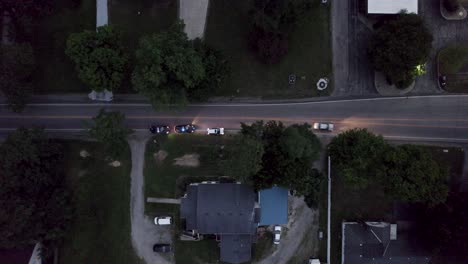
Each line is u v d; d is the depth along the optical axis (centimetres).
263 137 6062
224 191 6425
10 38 6581
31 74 6706
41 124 6800
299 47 6844
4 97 6775
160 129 6731
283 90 6844
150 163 6800
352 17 6869
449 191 6525
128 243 6781
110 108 6812
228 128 6850
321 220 6812
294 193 6788
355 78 6888
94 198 6769
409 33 6138
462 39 6919
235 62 6806
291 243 6819
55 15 6756
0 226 5853
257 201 6538
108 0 6725
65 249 6725
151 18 6762
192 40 6322
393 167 6122
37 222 6047
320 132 6869
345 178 6197
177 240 6781
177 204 6794
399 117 6912
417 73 6419
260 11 5888
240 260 6588
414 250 6656
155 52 5622
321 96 6869
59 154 6481
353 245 6638
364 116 6894
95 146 6788
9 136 6244
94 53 5859
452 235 6181
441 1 6862
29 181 6106
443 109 6919
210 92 6356
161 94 5844
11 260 6228
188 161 6794
